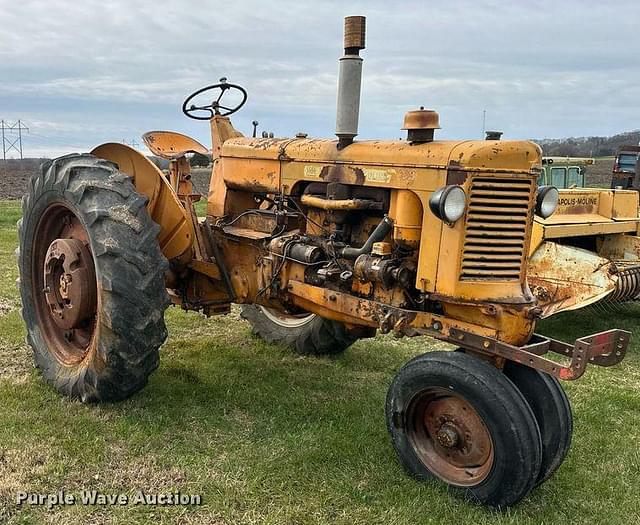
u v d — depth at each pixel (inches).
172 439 148.2
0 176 1021.8
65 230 176.9
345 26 148.3
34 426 148.9
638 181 392.8
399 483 133.9
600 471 147.0
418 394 132.6
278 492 128.6
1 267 328.5
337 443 149.3
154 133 193.2
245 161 173.5
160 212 173.6
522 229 133.3
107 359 151.9
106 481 129.0
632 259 297.3
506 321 130.2
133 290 148.0
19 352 199.8
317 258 154.3
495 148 127.8
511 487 120.9
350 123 149.8
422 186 134.1
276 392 180.5
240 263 176.2
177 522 117.2
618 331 125.1
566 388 200.8
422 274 135.7
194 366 196.4
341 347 211.3
